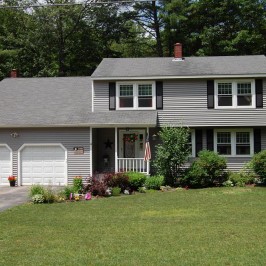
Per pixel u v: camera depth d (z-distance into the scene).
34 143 23.20
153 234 11.22
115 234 11.32
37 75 39.16
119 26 42.62
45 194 17.27
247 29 38.25
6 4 40.34
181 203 16.30
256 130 23.64
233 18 38.62
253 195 18.05
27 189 21.62
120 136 24.28
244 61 25.23
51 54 40.62
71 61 41.81
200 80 23.39
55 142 23.06
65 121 22.73
